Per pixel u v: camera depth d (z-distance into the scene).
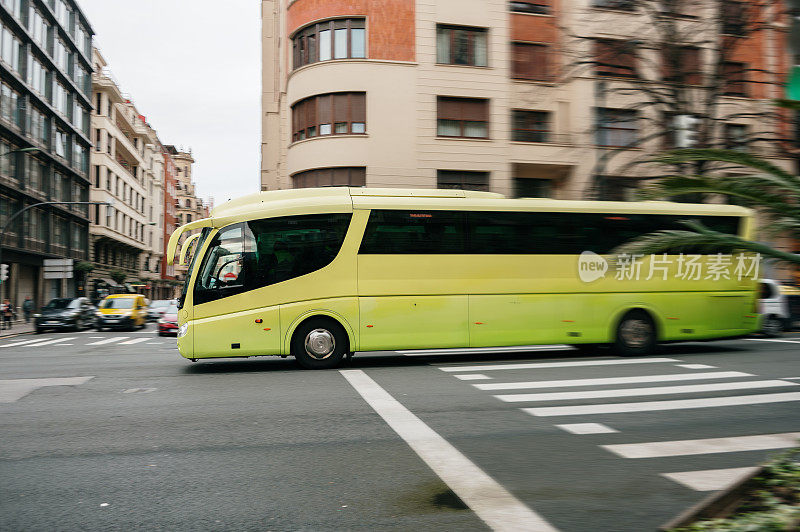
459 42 26.72
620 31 23.36
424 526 3.91
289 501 4.40
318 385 9.68
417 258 12.19
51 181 44.34
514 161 26.28
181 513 4.17
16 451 5.85
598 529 3.83
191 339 11.52
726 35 17.89
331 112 26.23
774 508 3.65
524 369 11.44
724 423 6.95
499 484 4.78
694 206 13.60
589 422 7.00
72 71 49.72
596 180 16.84
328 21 26.66
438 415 7.38
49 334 28.78
